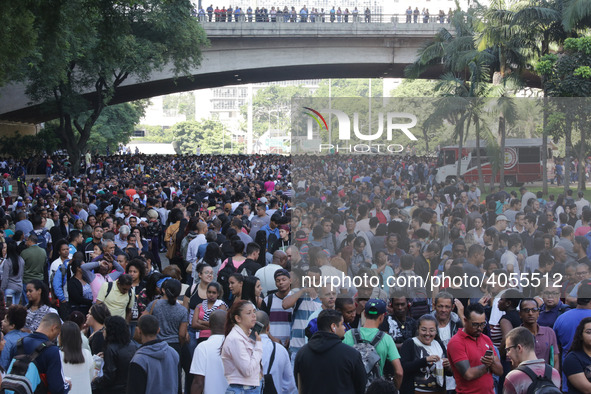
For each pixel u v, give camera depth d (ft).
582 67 66.03
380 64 181.16
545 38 91.91
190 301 29.73
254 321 21.83
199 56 144.77
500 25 92.99
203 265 29.63
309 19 182.91
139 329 22.99
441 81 84.64
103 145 229.66
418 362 23.27
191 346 28.45
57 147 175.83
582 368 21.58
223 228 47.42
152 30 135.03
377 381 18.16
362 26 173.99
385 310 22.49
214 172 148.36
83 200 80.38
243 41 175.42
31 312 28.63
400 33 174.09
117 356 24.34
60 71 102.99
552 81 69.21
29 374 21.02
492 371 22.66
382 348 22.40
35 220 49.21
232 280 29.30
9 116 177.58
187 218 53.93
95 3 68.33
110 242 35.96
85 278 34.58
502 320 25.66
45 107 137.28
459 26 113.91
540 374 19.63
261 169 143.13
